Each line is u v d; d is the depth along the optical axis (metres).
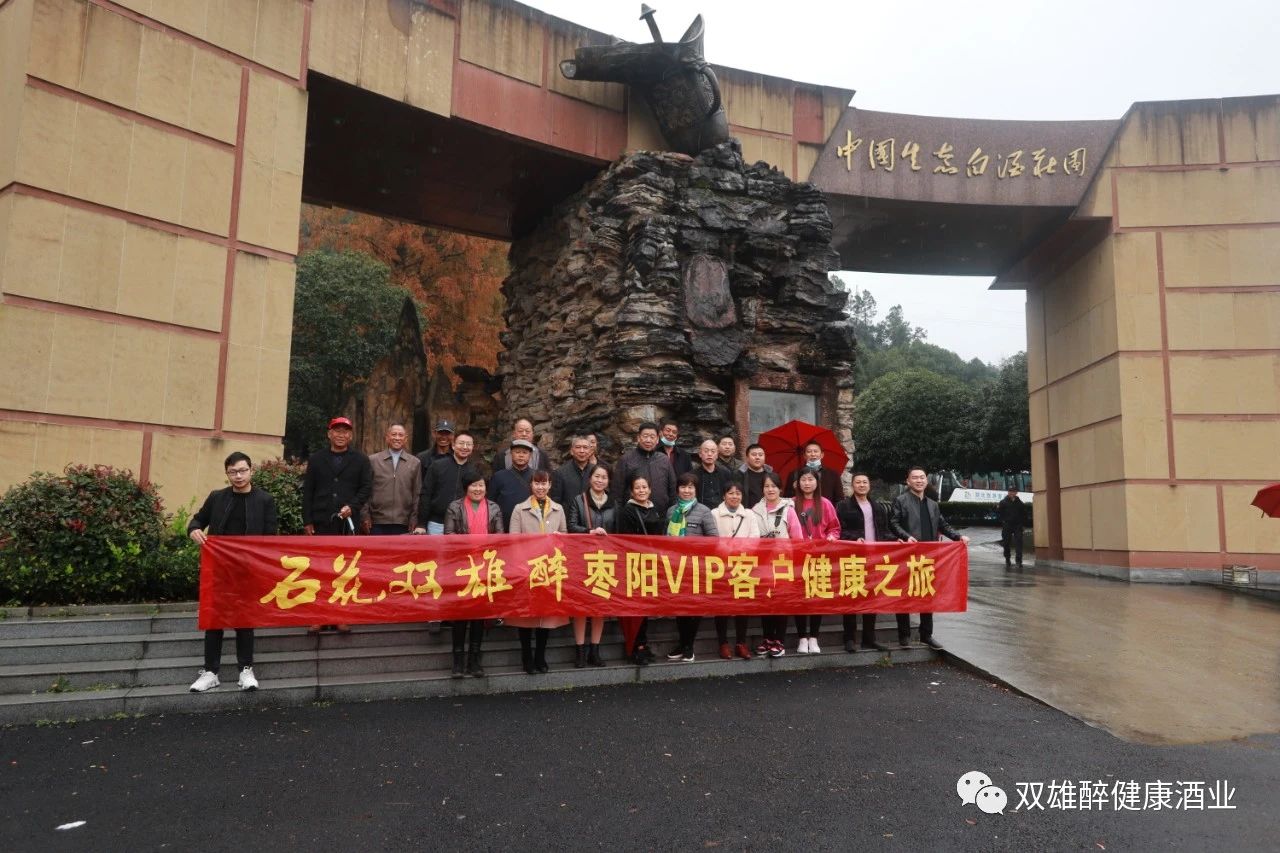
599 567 6.93
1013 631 9.22
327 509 7.23
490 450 16.56
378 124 12.72
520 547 6.68
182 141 9.56
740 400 13.00
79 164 8.76
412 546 6.40
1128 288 16.53
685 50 13.13
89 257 8.78
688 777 4.87
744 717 6.07
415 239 26.94
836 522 8.26
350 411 17.75
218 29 9.95
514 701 6.36
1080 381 17.94
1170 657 8.27
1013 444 31.30
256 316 10.07
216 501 6.33
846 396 13.86
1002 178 16.34
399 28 12.05
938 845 4.09
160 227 9.34
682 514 7.62
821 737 5.66
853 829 4.23
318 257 22.42
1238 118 16.45
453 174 14.51
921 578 7.99
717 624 7.61
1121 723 6.18
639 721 5.90
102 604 7.09
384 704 6.20
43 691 5.90
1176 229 16.45
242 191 10.04
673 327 12.39
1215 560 15.63
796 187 14.29
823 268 14.06
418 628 7.20
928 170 16.12
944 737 5.75
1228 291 16.20
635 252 12.55
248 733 5.45
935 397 36.41
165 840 3.93
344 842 3.95
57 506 7.10
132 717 5.73
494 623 7.55
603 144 13.93
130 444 8.96
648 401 12.11
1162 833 4.30
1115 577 16.23
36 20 8.52
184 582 7.44
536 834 4.08
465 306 27.52
